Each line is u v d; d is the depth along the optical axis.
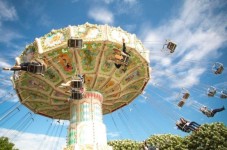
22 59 19.78
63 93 22.00
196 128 21.78
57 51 19.14
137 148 34.03
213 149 27.86
